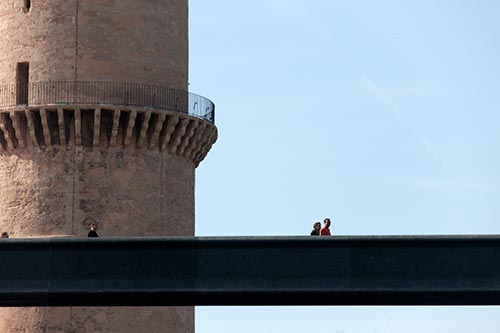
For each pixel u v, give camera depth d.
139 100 130.25
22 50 130.38
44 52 129.75
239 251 87.31
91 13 130.25
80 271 87.88
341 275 86.75
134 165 130.50
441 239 86.56
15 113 129.12
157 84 131.88
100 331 127.19
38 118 129.12
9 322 128.00
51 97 128.62
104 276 87.69
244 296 87.25
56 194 128.62
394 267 86.56
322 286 86.56
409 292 86.25
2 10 132.25
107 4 130.62
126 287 87.31
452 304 87.31
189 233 135.62
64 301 88.56
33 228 128.38
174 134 132.62
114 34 130.38
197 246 87.50
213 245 87.31
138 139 130.50
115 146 130.00
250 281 86.94
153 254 87.69
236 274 87.06
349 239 86.94
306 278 86.81
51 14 130.25
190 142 134.88
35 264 88.12
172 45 134.12
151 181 131.25
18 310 127.88
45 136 129.00
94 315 127.31
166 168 132.62
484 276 86.06
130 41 130.88
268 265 87.12
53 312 127.19
